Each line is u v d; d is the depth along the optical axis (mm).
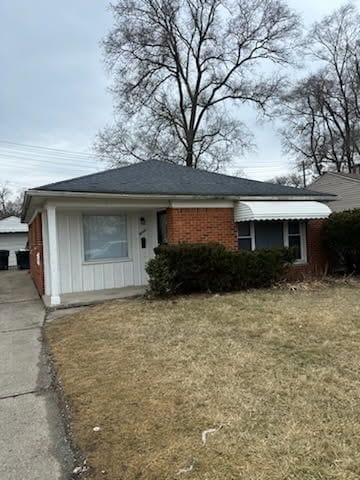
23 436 3607
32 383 4957
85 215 11602
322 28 35250
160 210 11922
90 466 3072
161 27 31297
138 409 3928
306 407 3768
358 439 3189
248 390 4207
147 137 33438
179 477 2826
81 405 4117
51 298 9648
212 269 10148
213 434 3363
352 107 35969
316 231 13523
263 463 2922
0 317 9062
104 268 11812
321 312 7617
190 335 6418
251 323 6973
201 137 34062
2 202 60188
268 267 10820
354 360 5004
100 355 5707
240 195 11664
